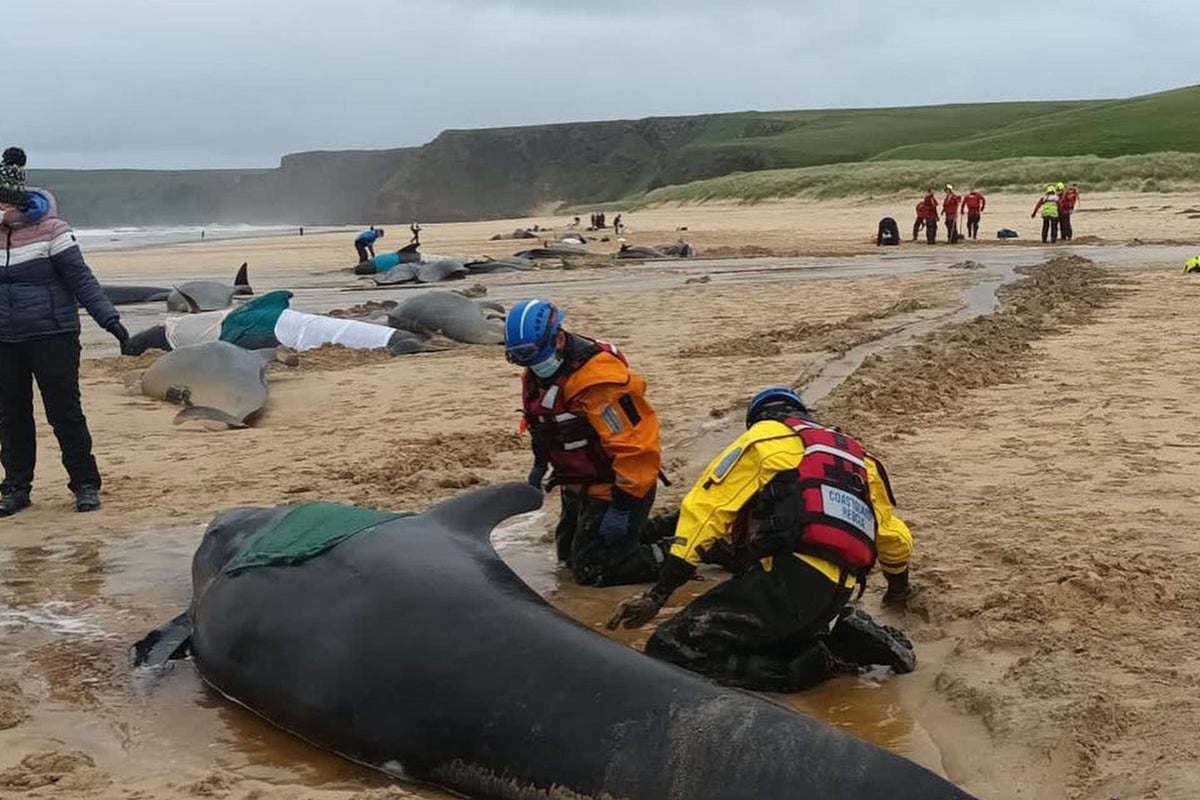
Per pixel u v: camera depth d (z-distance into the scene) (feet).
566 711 12.92
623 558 21.22
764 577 16.43
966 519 23.63
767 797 11.28
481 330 52.54
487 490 17.95
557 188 653.71
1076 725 14.58
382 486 27.58
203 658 17.24
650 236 157.89
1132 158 216.54
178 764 14.88
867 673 17.29
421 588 15.21
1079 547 21.52
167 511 26.37
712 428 32.81
